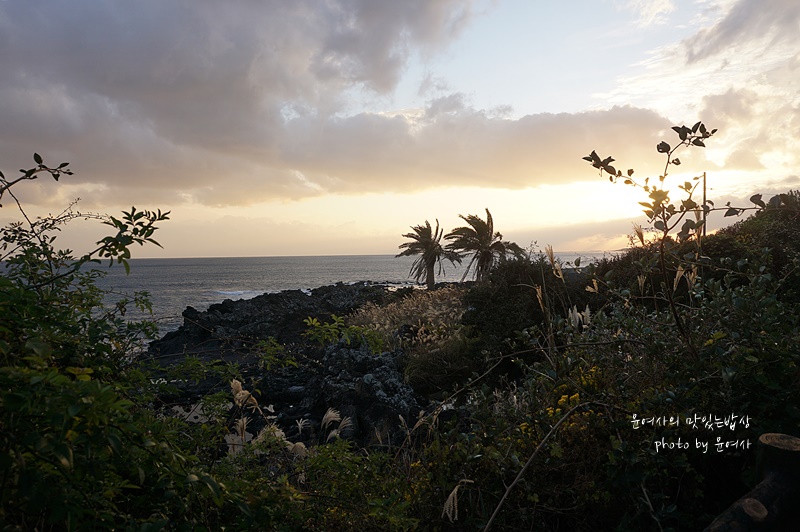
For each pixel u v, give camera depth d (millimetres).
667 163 3383
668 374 3518
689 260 3773
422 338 15547
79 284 3271
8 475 1600
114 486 1932
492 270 15133
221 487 2068
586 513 3326
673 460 3199
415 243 42969
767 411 3357
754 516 2076
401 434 7969
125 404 1703
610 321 4262
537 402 3756
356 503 3141
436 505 3348
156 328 3480
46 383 1626
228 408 3631
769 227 9477
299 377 15766
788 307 4281
